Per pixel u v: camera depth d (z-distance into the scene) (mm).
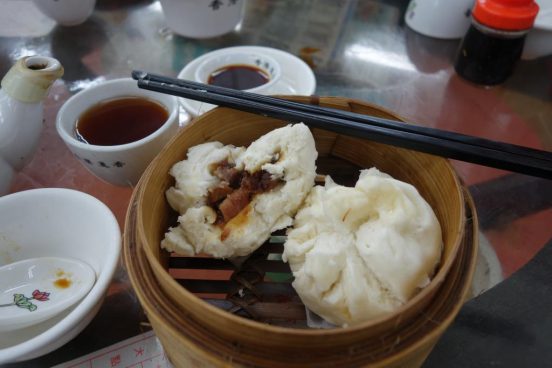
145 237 149
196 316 137
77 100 233
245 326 124
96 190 254
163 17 401
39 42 364
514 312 196
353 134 185
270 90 273
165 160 183
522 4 296
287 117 190
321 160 229
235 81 295
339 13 416
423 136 177
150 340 185
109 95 244
